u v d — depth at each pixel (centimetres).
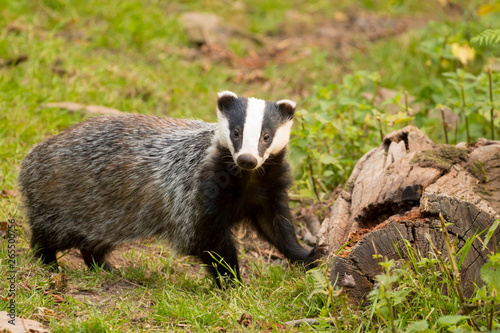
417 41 1969
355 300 816
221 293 928
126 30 1886
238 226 1052
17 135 1334
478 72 1672
